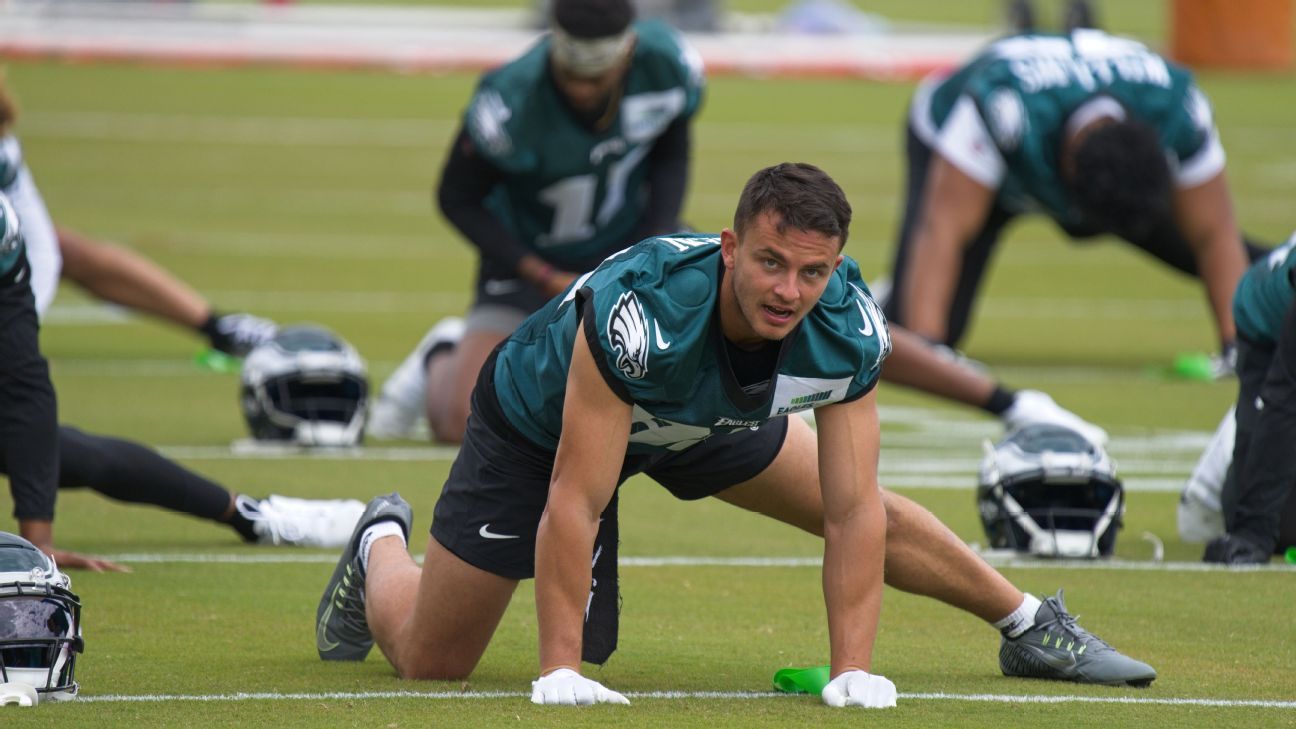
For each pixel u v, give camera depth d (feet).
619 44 98.84
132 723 50.57
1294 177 247.91
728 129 290.35
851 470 52.01
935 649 63.77
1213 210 121.49
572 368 50.19
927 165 128.47
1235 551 76.64
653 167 107.14
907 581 57.82
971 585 58.03
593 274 51.24
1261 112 320.70
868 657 52.95
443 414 107.76
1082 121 115.24
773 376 50.16
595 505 50.96
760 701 54.19
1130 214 111.34
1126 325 160.45
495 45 377.30
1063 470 77.20
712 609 70.18
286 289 165.99
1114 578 75.25
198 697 54.13
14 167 89.10
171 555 77.61
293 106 307.17
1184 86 118.52
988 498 79.51
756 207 47.03
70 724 50.31
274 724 50.65
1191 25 381.60
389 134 282.15
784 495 58.03
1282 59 382.01
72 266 122.72
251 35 387.55
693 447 56.49
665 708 52.80
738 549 82.48
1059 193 118.62
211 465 98.73
